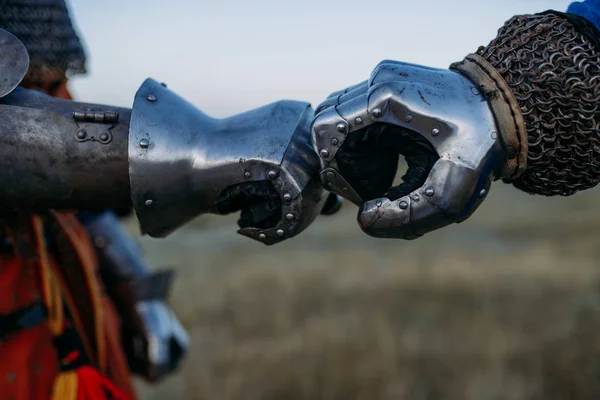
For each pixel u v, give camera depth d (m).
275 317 4.50
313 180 1.25
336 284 5.43
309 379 3.53
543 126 1.20
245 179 1.24
